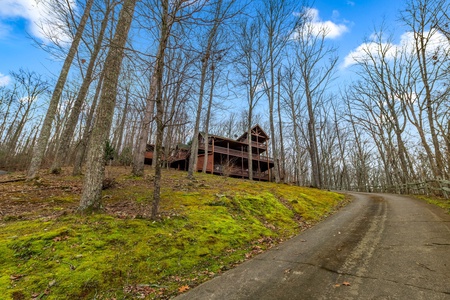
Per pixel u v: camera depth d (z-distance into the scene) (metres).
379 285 3.09
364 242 5.04
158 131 5.53
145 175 12.41
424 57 14.63
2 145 29.28
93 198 5.27
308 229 6.75
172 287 3.34
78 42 10.66
